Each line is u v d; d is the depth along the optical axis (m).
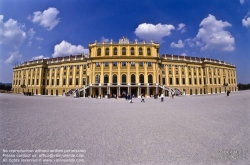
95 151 4.86
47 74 72.75
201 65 72.44
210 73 72.94
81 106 19.33
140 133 6.81
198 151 4.82
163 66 63.16
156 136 6.36
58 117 10.94
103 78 54.62
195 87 68.62
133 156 4.51
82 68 63.88
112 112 13.67
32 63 76.12
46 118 10.50
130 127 7.93
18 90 82.62
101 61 55.34
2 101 24.55
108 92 52.25
